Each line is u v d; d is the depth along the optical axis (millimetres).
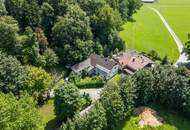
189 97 84000
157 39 135000
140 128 81938
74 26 107312
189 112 85562
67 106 79125
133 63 109312
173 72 89062
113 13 122000
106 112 76812
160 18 161750
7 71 81812
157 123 83938
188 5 189375
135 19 154000
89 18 117062
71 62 105750
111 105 77312
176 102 86812
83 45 106875
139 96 86688
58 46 107688
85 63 105438
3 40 94812
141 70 88062
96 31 117562
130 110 82875
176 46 130750
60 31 106375
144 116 85062
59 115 80500
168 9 179375
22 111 63625
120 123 82250
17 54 97250
